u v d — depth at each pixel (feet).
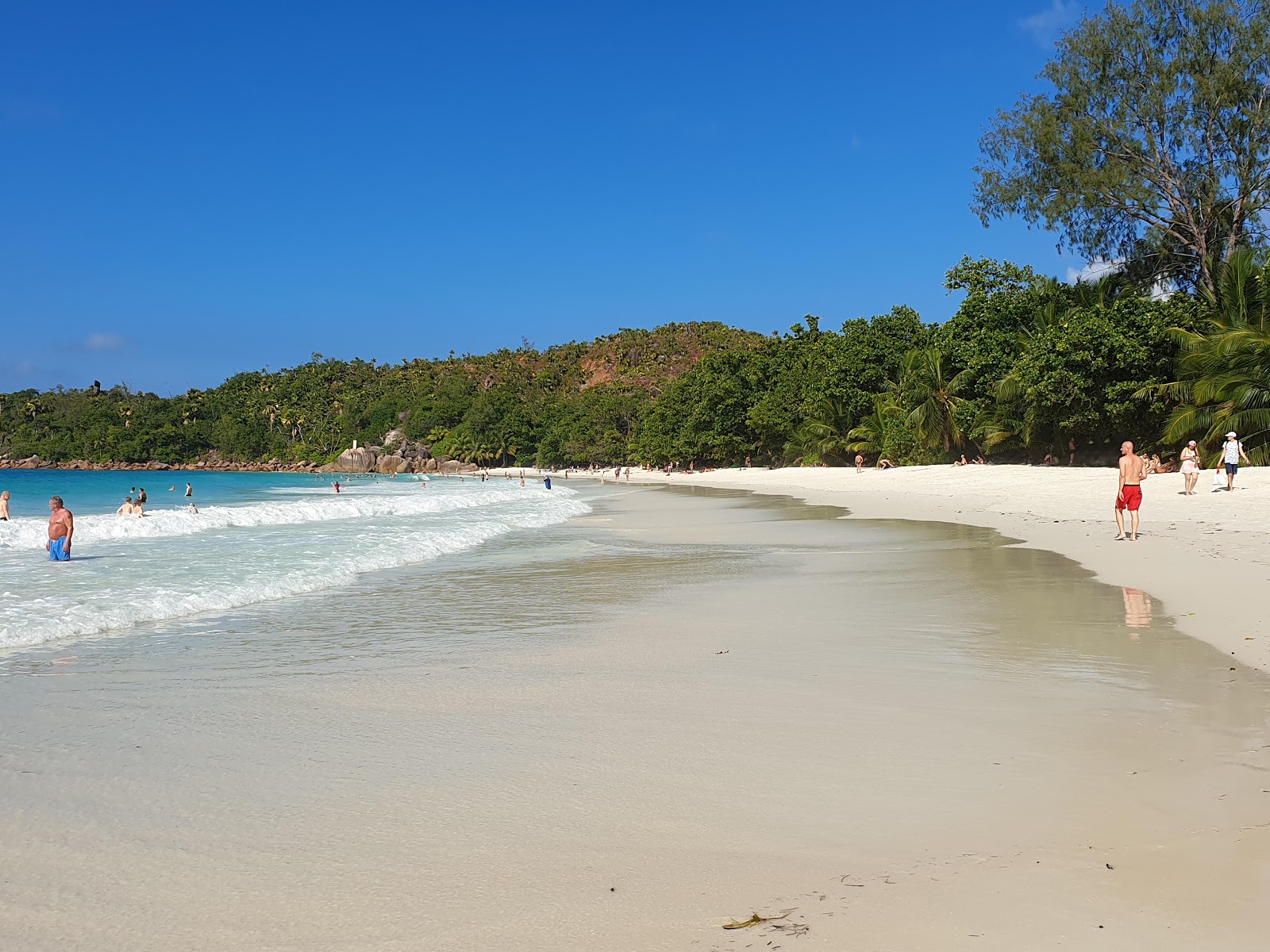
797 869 11.59
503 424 441.68
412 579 45.19
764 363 274.57
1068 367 125.08
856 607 33.37
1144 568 39.68
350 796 14.82
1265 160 112.68
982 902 10.41
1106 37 119.65
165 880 11.78
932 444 173.47
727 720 18.88
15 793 15.14
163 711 20.48
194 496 200.95
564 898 11.00
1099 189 119.44
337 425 554.87
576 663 25.05
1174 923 9.75
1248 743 16.05
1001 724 17.83
